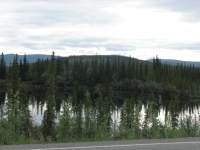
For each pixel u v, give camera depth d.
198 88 98.25
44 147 7.48
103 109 14.62
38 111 33.59
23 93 22.75
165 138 10.16
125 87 106.81
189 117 13.36
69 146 7.70
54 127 12.59
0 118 11.71
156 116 13.22
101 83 110.62
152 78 112.62
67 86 102.19
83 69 109.31
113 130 11.59
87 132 12.09
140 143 8.41
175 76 110.88
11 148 7.27
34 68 104.31
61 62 116.19
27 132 11.92
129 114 14.35
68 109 12.89
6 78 90.31
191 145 8.26
